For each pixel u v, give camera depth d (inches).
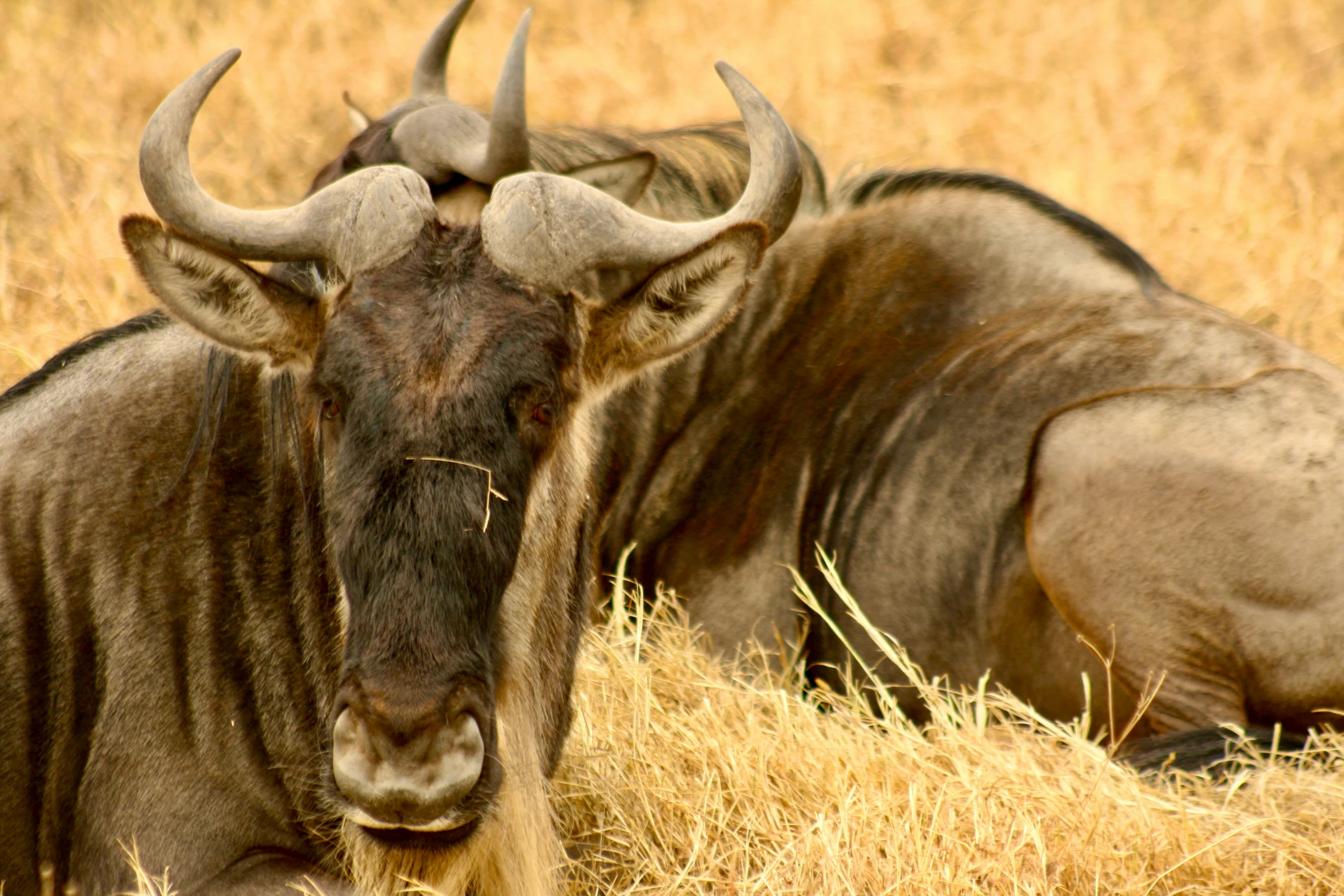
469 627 496.1
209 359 590.9
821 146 1403.8
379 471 493.4
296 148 1403.8
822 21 1820.9
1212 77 1706.4
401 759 481.4
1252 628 698.2
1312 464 700.0
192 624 570.6
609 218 563.8
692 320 585.9
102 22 1619.1
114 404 598.9
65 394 608.4
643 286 573.0
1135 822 596.4
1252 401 716.0
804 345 834.8
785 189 598.5
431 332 510.3
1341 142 1517.0
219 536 580.1
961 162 1466.5
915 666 759.7
